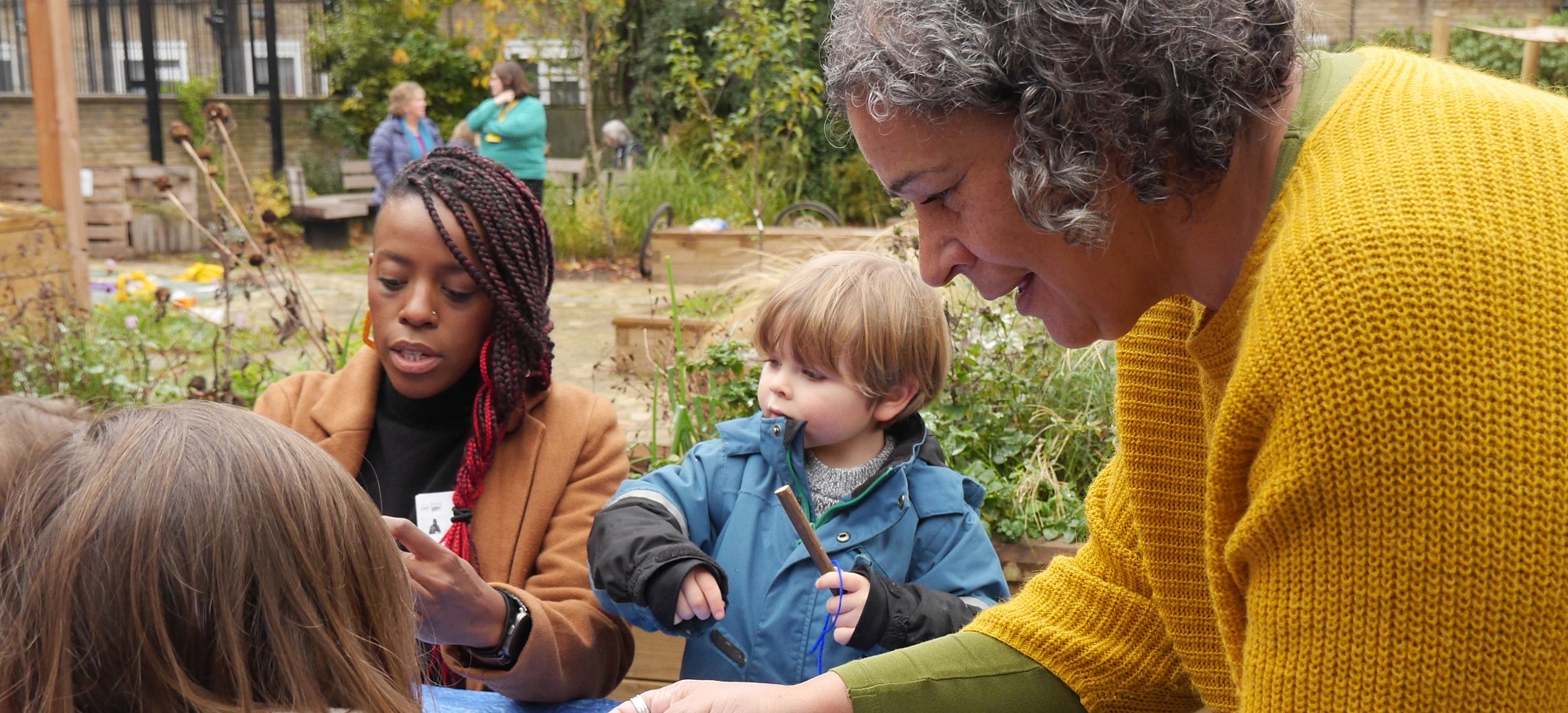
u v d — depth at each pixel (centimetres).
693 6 1369
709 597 156
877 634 163
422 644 167
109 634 90
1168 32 91
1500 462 82
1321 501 87
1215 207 102
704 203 1137
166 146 1369
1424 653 85
